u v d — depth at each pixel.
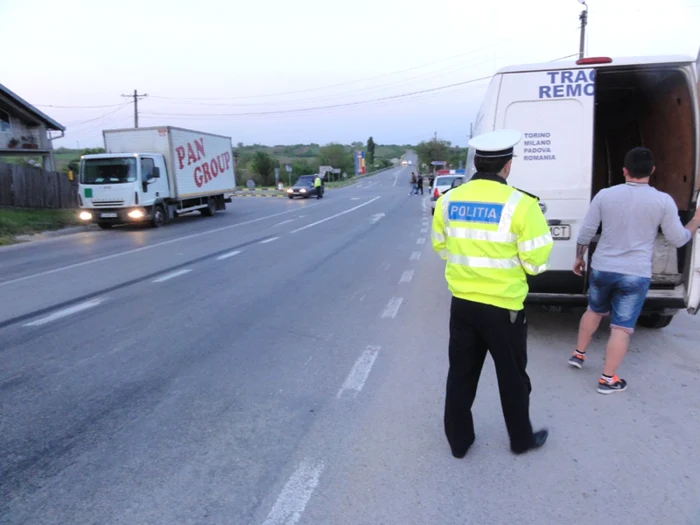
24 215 19.14
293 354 5.45
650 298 4.98
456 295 3.33
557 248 5.21
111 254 12.62
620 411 4.10
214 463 3.44
